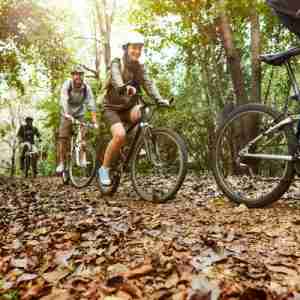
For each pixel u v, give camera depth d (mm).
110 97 4875
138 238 2842
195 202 4348
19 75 13594
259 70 10391
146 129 4633
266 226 3109
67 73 14000
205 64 12008
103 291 1951
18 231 3328
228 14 10492
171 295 1880
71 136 7637
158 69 12906
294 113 3656
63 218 3719
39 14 12039
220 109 12109
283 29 11258
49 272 2299
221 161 4102
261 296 1811
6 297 1975
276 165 4223
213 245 2539
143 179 4672
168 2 10586
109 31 17703
